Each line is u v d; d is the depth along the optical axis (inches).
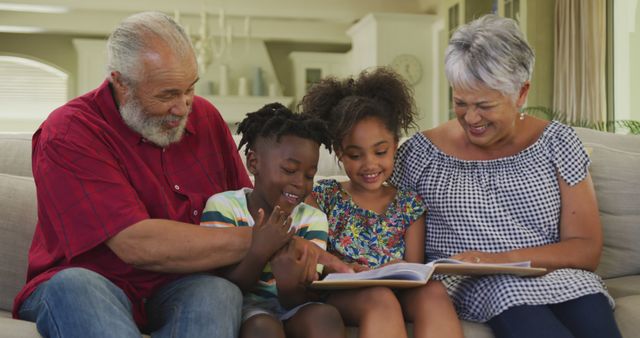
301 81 353.1
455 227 66.7
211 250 55.3
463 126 66.5
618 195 80.8
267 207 61.8
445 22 238.7
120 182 56.6
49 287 49.8
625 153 84.1
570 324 58.2
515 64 62.5
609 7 185.0
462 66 63.2
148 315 58.5
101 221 54.7
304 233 63.2
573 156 66.4
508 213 66.2
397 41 286.0
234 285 54.9
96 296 49.0
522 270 56.4
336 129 66.5
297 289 56.2
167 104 59.6
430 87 288.7
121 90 60.2
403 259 68.0
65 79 356.8
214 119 70.3
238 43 343.6
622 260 79.3
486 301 59.9
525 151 67.2
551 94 196.7
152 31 59.2
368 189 67.7
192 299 51.9
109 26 319.3
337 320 53.7
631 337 60.5
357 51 312.8
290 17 322.3
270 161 59.8
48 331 49.5
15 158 78.2
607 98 186.9
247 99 338.3
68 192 55.3
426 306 56.2
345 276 55.7
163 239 54.6
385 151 67.1
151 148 62.4
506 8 203.6
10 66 354.0
